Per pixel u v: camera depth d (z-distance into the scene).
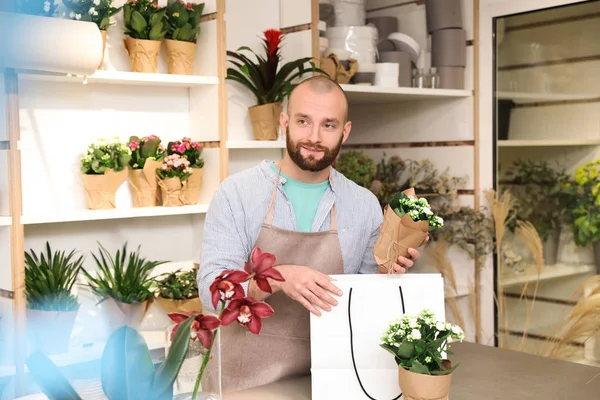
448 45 3.54
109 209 2.50
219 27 2.72
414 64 3.61
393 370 1.38
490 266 3.52
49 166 2.52
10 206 2.18
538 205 3.33
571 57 3.16
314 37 2.96
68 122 2.57
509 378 1.60
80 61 2.09
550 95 3.26
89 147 2.50
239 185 1.84
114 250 2.74
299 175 1.83
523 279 3.38
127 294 2.47
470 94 3.58
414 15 3.80
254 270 1.07
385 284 1.38
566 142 3.20
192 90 2.90
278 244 1.77
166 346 1.01
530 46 3.33
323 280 1.38
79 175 2.60
